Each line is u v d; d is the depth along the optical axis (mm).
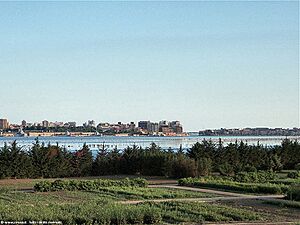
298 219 29906
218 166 65500
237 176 56062
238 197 41906
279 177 58469
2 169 60938
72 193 44250
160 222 27844
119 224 26750
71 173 65688
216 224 27781
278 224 27906
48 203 35625
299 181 52500
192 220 28500
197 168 60375
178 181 54000
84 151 68312
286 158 73500
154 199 40031
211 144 71625
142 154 68250
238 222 28578
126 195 42250
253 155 70312
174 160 62719
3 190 45875
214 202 38000
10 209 28531
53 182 46906
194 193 43969
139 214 27375
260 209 34219
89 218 26219
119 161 68812
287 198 40469
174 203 35469
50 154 64812
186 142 159375
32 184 54094
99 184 48094
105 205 30906
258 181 54719
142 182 50750
